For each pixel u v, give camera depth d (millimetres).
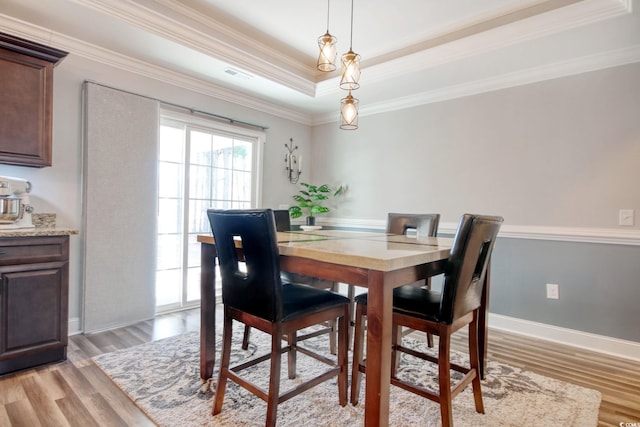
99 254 2859
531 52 2691
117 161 2951
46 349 2209
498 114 3244
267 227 1436
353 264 1351
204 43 2889
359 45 3299
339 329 1812
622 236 2615
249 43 3277
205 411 1743
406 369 2258
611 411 1826
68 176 2754
